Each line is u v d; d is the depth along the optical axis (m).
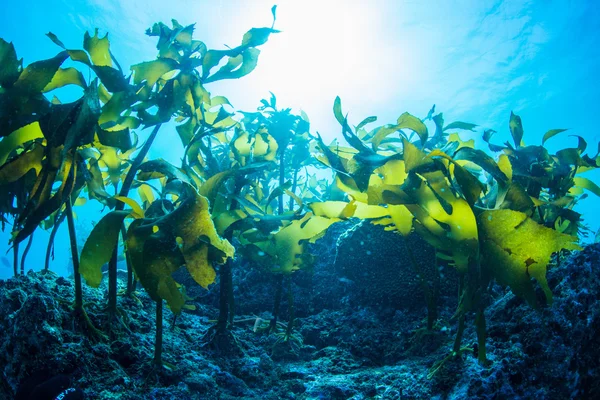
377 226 3.11
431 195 1.85
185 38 2.44
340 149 2.93
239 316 3.26
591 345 1.75
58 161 1.94
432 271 2.89
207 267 1.80
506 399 1.68
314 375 2.34
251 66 2.52
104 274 3.66
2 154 2.06
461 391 1.73
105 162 2.64
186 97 2.34
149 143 2.35
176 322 2.74
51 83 2.16
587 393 1.70
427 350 2.31
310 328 2.93
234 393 2.10
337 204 2.11
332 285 3.37
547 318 1.90
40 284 2.36
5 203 2.32
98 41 2.21
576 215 2.59
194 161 2.55
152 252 1.79
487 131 2.84
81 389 1.75
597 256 1.94
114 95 2.15
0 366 1.91
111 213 1.89
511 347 1.88
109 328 2.19
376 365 2.44
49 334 1.87
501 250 1.70
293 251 2.31
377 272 3.06
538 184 2.52
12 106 2.01
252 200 2.66
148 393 1.86
